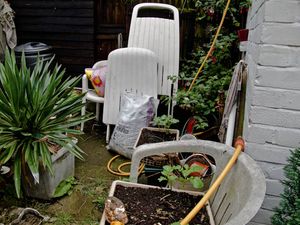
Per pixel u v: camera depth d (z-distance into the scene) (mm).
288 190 1103
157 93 2697
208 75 2654
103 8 3496
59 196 1872
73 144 1812
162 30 2742
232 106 1695
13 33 3340
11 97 1685
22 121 1703
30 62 3170
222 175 1103
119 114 2486
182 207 1259
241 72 1696
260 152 1296
